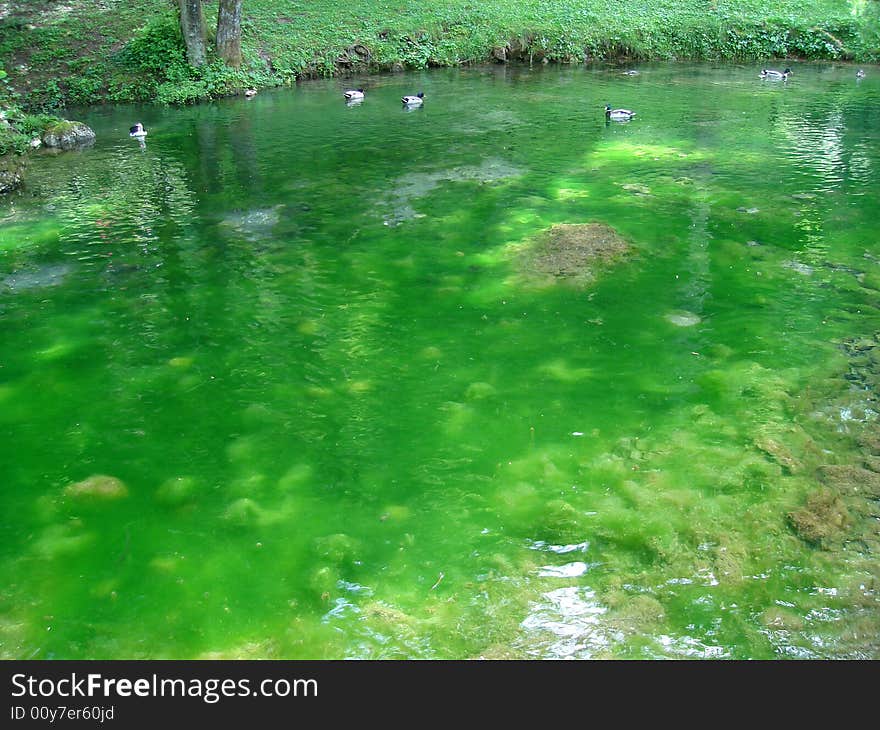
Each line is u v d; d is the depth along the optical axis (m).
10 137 9.68
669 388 4.16
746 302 5.16
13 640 2.67
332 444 3.77
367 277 5.72
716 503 3.26
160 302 5.38
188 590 2.89
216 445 3.79
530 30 15.66
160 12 15.16
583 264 5.77
